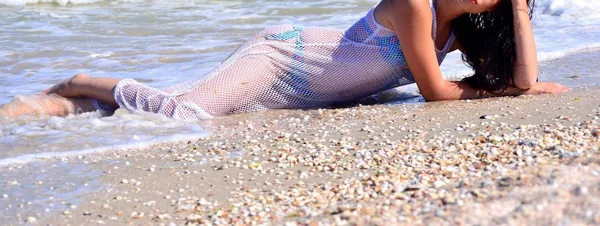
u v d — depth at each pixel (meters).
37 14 9.61
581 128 3.88
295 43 4.73
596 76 5.37
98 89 4.78
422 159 3.47
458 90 4.73
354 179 3.22
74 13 9.70
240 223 2.71
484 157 3.42
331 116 4.55
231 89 4.68
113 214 2.94
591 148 3.35
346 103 4.99
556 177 2.47
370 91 4.88
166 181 3.33
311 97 4.85
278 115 4.68
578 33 7.30
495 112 4.35
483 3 4.28
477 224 2.17
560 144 3.54
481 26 4.55
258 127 4.35
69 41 7.58
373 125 4.23
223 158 3.68
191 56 6.70
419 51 4.46
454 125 4.12
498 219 2.18
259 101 4.80
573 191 2.29
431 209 2.43
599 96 4.67
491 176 2.91
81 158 3.74
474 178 2.95
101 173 3.47
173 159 3.69
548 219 2.09
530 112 4.31
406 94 5.25
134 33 8.10
